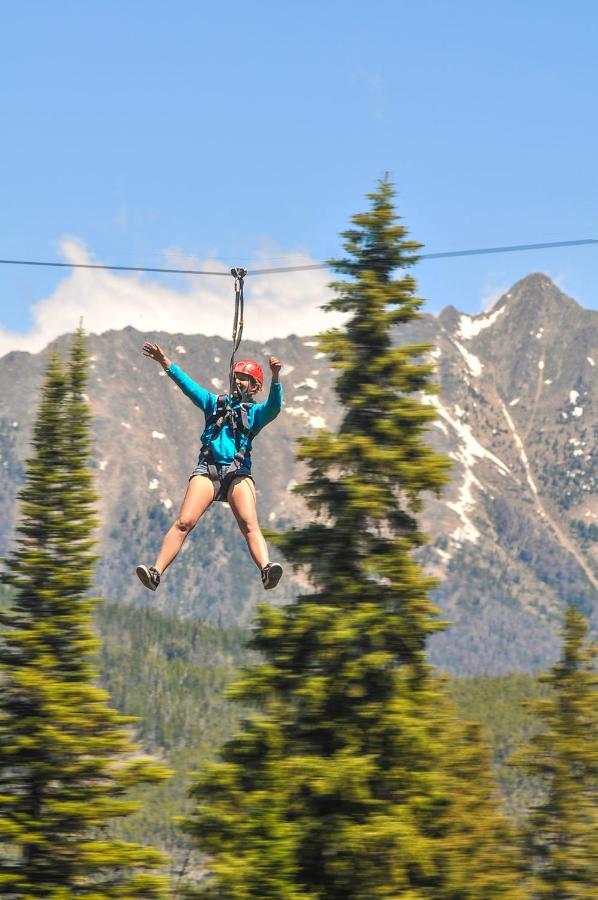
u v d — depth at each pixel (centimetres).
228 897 3009
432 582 3412
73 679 4428
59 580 4603
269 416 2192
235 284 2602
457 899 3184
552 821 4325
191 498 2133
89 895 3862
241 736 3297
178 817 3269
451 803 3334
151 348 2203
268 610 3391
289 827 3098
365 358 3609
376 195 3738
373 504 3347
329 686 3228
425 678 3431
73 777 4134
